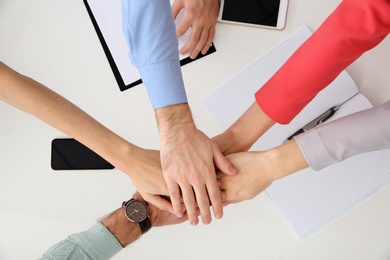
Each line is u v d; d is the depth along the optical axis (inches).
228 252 38.6
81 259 35.6
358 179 37.6
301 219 37.6
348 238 37.9
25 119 40.5
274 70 39.6
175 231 39.0
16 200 39.8
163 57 32.0
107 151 35.5
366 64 39.5
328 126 31.4
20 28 41.8
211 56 40.2
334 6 40.0
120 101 40.3
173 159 34.4
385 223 37.8
